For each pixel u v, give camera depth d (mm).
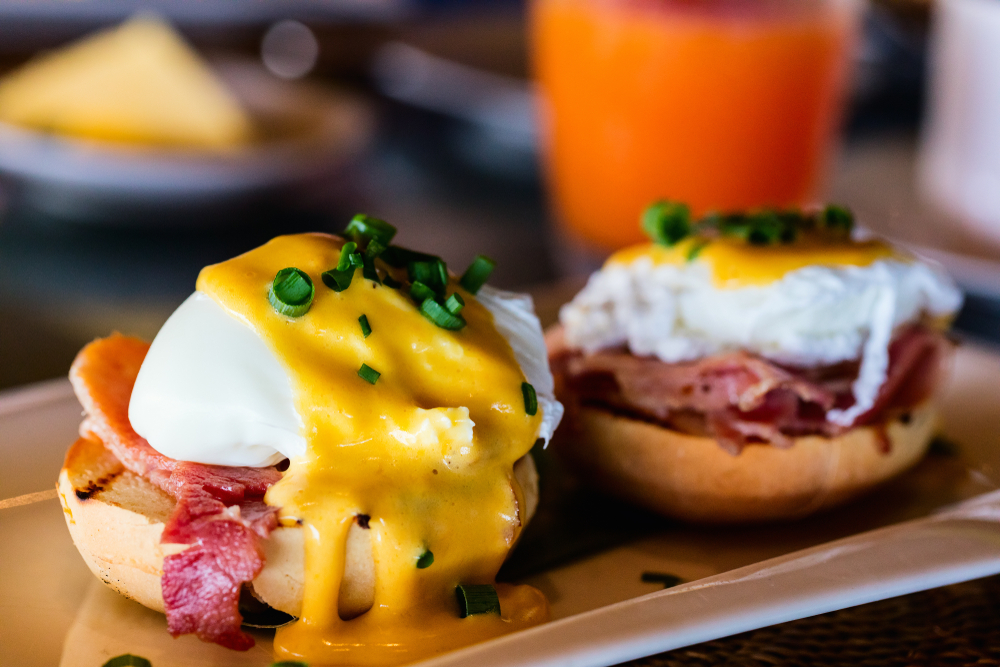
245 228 499
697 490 355
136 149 472
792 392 354
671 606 308
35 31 794
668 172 465
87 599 326
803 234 366
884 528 334
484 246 497
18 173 472
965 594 330
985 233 463
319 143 501
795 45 448
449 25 786
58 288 446
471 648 299
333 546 308
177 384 313
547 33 480
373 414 312
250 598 316
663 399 358
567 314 374
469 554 317
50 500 346
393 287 323
